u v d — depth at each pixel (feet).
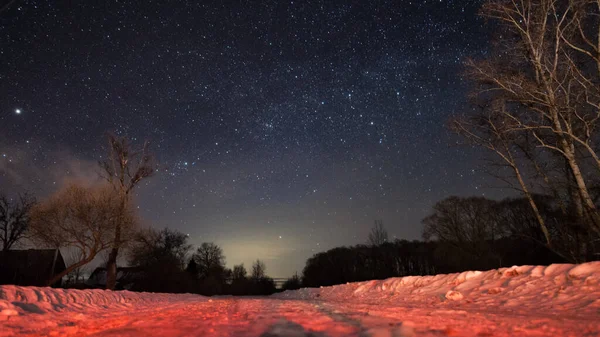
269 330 13.58
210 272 235.61
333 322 15.60
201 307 33.40
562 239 69.87
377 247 181.27
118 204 76.59
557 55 58.80
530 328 13.05
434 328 13.10
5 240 115.96
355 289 59.82
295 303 36.14
